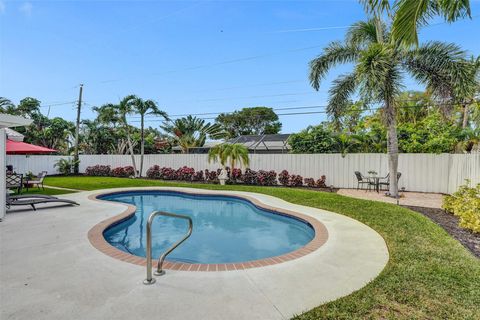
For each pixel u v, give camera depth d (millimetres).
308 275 3695
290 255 4480
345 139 15016
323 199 9734
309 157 14797
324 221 6785
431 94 9914
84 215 7367
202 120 26953
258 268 3936
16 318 2686
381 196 10914
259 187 13523
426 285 3283
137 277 3605
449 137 12648
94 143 28141
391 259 4164
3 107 24062
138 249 6039
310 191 12039
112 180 17188
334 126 12086
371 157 13320
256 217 9094
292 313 2779
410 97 19109
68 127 29125
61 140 29609
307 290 3270
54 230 5844
